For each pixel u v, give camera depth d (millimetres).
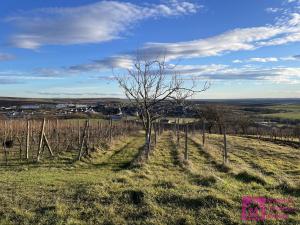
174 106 26641
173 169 20469
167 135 56656
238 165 23203
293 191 11312
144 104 25375
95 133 37344
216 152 31969
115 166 22281
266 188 12008
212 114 83625
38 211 9445
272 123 81062
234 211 9188
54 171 19062
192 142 42000
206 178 12633
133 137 51812
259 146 39312
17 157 24562
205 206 9477
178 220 8680
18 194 11188
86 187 11547
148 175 15672
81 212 9281
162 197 10094
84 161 23547
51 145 31188
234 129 84500
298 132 59562
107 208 9414
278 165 25609
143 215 9039
